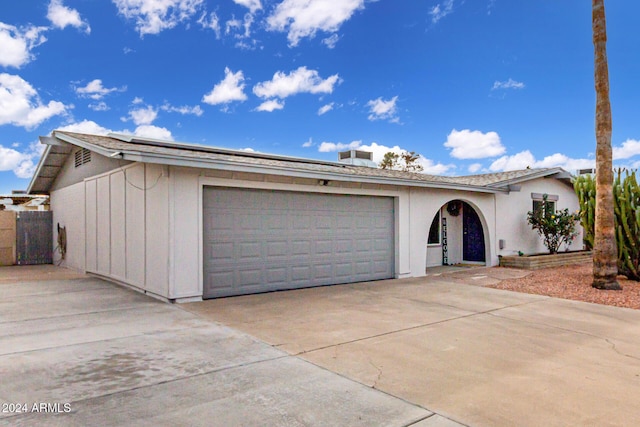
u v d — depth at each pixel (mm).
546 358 4652
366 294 8516
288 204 8961
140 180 8328
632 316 6715
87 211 11312
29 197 17781
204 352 4684
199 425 3029
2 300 7441
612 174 9008
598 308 7301
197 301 7551
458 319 6426
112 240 9680
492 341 5281
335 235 9773
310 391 3668
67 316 6281
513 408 3396
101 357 4461
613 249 8953
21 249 14195
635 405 3471
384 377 4027
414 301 7812
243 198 8305
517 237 14727
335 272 9766
